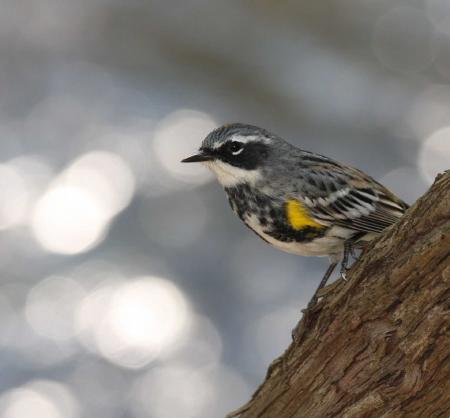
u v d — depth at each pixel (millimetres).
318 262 16109
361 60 18578
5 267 15742
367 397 6160
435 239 5688
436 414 6039
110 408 14297
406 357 5957
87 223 16359
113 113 17750
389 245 6008
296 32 18828
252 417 6855
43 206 16422
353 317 6148
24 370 14703
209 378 14656
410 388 5980
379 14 18703
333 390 6355
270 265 16125
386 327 6016
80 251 16047
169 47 18641
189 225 16406
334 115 18016
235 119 17938
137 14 18641
